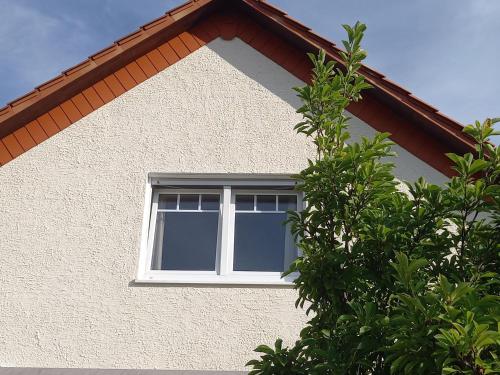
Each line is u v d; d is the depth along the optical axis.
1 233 6.97
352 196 4.57
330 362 4.04
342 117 4.98
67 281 6.78
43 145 7.39
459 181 4.43
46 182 7.22
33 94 7.35
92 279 6.79
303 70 7.84
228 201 7.30
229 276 6.98
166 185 7.36
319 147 4.91
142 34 7.75
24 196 7.15
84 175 7.27
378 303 4.37
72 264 6.86
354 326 4.03
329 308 4.52
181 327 6.57
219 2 8.09
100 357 6.46
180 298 6.69
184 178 7.39
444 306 3.49
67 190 7.19
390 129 7.56
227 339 6.53
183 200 7.43
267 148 7.44
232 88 7.77
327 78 5.21
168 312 6.63
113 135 7.47
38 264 6.85
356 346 4.04
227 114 7.61
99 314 6.64
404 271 3.79
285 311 6.62
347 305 4.43
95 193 7.19
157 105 7.65
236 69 7.88
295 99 7.70
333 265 4.48
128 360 6.45
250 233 7.27
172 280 6.77
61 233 6.99
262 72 7.86
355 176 4.50
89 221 7.05
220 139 7.48
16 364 6.44
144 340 6.52
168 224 7.33
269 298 6.68
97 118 7.55
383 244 4.41
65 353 6.48
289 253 7.17
